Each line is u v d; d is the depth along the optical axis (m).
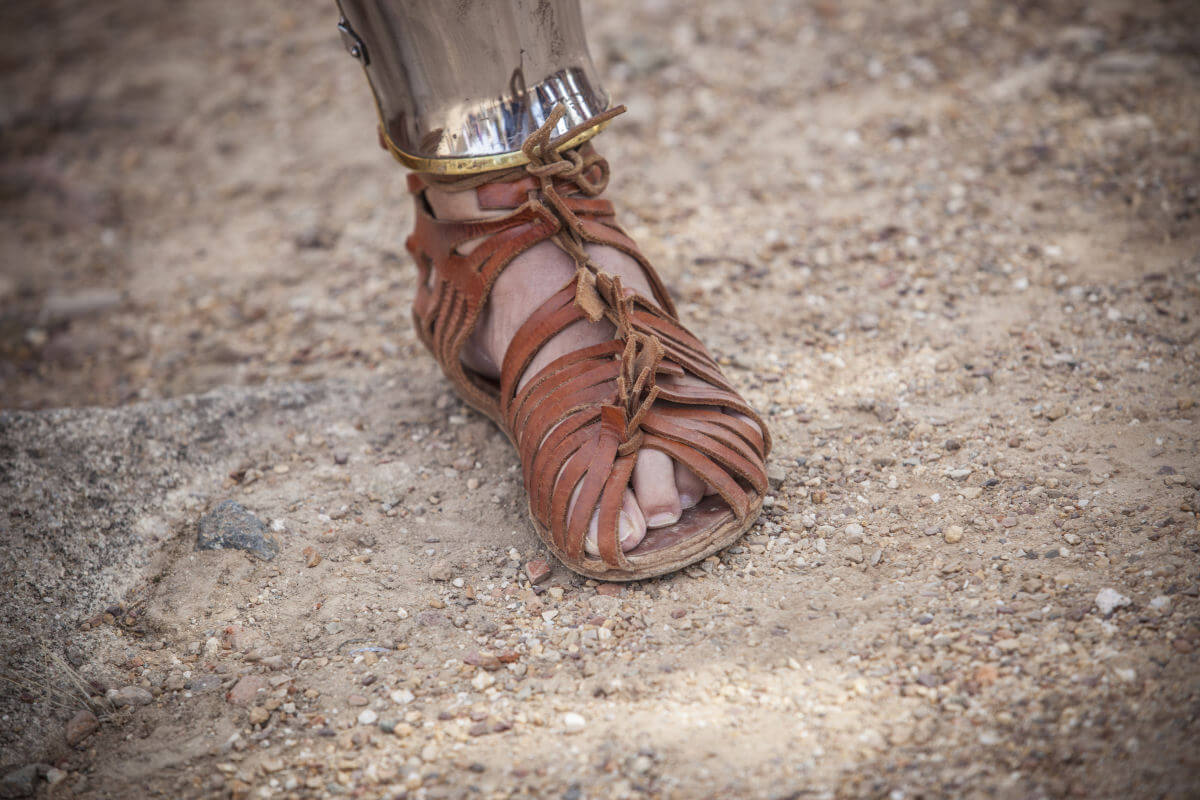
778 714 1.22
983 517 1.30
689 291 1.50
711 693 1.23
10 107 2.06
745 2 2.03
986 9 1.87
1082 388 1.37
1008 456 1.33
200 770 1.22
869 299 1.47
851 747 1.20
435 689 1.25
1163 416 1.34
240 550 1.32
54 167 1.89
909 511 1.31
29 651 1.28
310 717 1.24
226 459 1.39
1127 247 1.47
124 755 1.23
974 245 1.50
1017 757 1.19
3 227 1.76
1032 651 1.23
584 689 1.24
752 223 1.57
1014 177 1.57
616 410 1.26
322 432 1.41
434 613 1.29
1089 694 1.21
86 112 2.04
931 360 1.41
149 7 2.41
